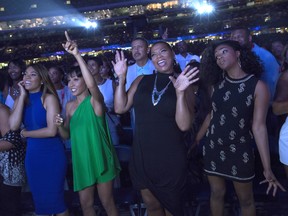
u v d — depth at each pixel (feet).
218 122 7.34
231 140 7.19
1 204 8.83
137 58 12.74
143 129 7.18
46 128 8.14
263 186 10.15
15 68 12.27
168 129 7.04
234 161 7.24
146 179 7.20
